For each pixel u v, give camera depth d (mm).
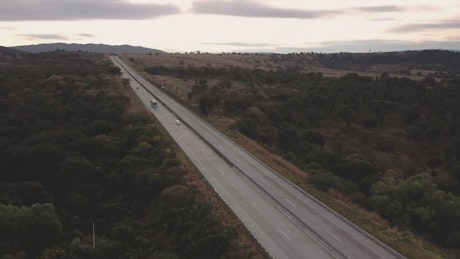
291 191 54469
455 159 85000
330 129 103312
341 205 50438
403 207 53781
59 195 56969
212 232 38688
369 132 101125
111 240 44500
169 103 110375
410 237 43188
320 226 43938
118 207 53688
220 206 46969
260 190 53375
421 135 98375
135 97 112188
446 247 48938
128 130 75188
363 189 65500
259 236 40656
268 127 92562
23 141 67500
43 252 41188
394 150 93938
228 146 74125
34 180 59812
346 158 75688
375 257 37562
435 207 53688
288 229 42562
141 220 50125
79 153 64688
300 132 92812
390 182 60062
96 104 91125
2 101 87562
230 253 36406
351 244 40094
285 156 75938
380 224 46188
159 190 54219
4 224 43344
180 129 84625
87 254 41188
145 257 40125
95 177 59000
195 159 65625
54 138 68375
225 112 105062
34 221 44125
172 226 43750
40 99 92062
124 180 58656
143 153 65188
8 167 61594
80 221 50469
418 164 88188
